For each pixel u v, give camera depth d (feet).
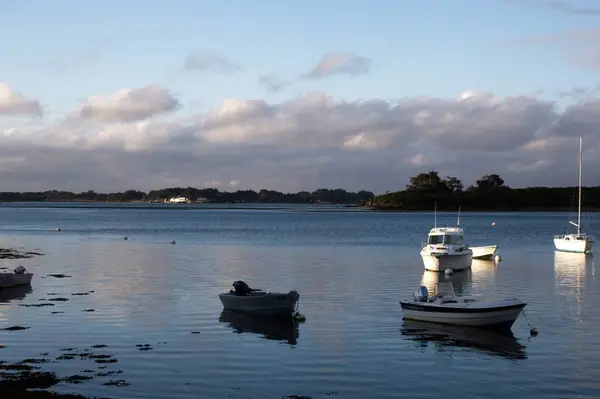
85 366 70.44
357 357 75.20
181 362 72.64
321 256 196.85
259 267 164.66
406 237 297.74
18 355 74.54
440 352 77.30
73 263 174.29
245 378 67.31
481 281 140.87
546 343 81.51
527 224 489.67
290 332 87.45
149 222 495.41
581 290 126.31
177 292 120.78
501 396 62.39
